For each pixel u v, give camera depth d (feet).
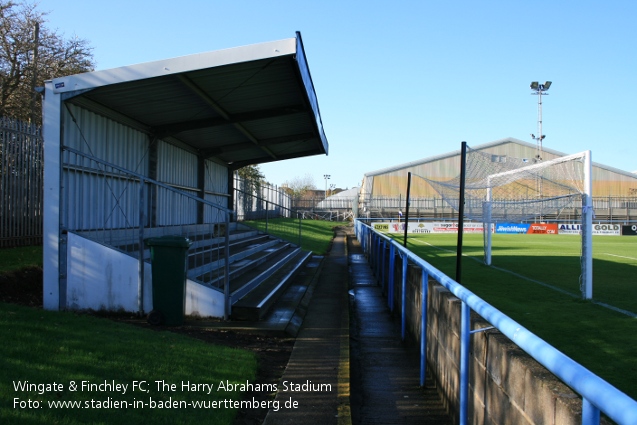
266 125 39.52
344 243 87.76
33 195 36.19
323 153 53.21
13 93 66.44
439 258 60.70
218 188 51.03
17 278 27.35
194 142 42.09
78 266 24.17
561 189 47.06
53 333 16.46
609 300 31.99
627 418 4.96
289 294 31.68
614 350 20.01
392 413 15.28
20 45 65.31
